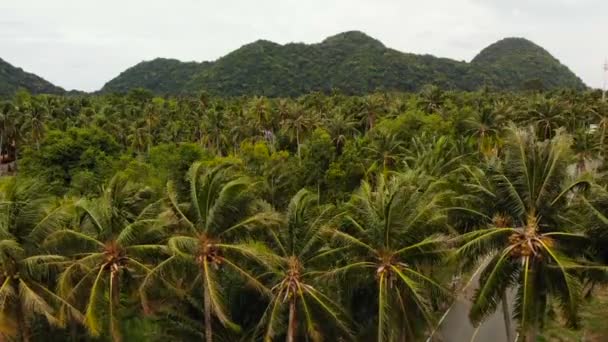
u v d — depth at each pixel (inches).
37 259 909.2
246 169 2044.8
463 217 946.7
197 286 1053.8
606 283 824.3
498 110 2625.5
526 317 805.9
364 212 941.2
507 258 853.2
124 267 984.9
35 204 957.8
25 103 3659.0
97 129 2502.5
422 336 1021.8
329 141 2294.5
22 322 967.6
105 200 1027.9
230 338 1032.2
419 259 912.9
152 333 1151.0
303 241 938.7
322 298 924.0
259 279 993.5
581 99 3890.3
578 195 866.8
